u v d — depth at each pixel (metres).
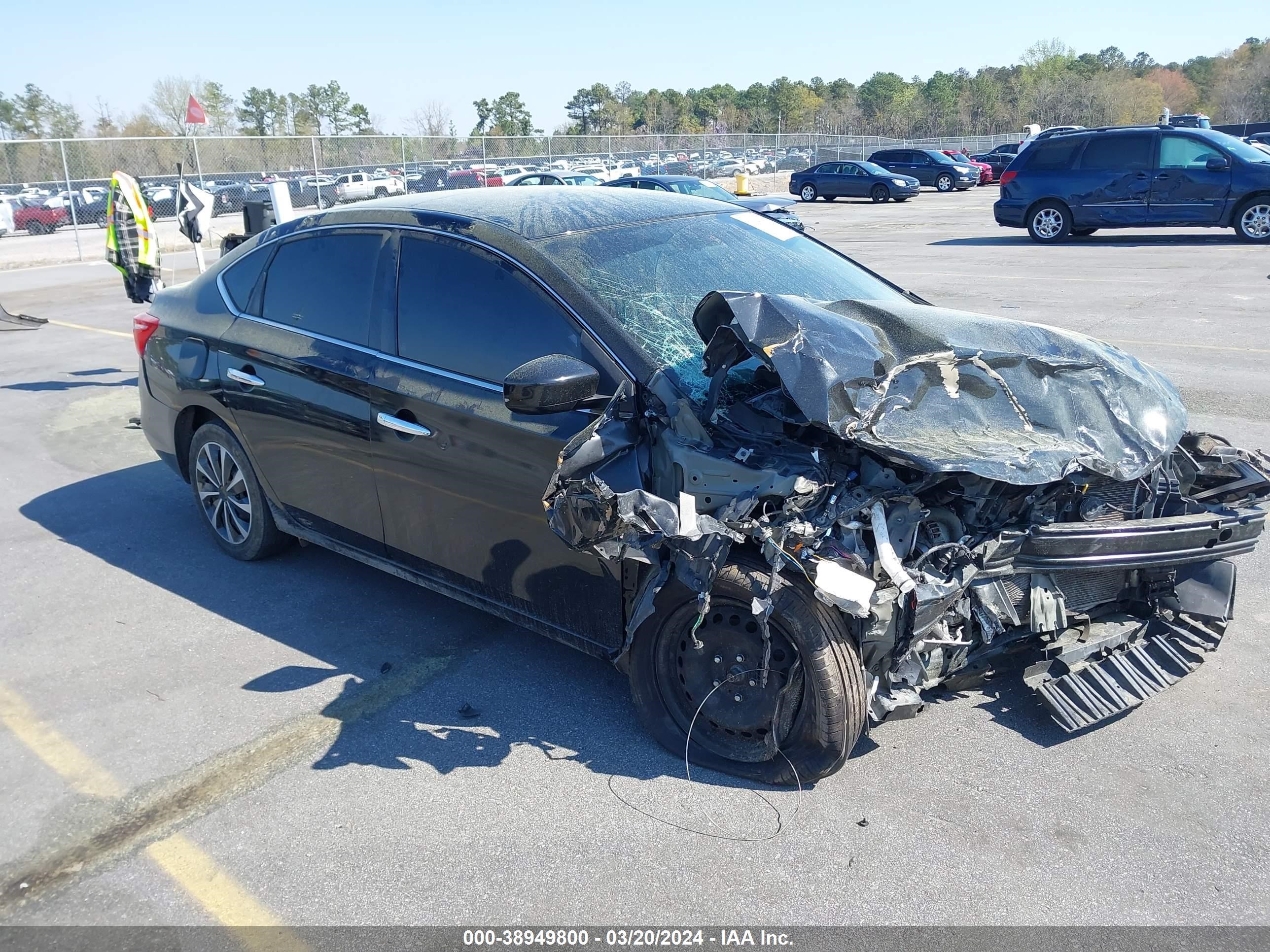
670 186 19.30
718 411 3.09
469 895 2.69
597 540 2.88
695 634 3.04
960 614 2.97
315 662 3.98
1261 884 2.64
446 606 4.46
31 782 3.24
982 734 3.34
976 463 2.75
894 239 19.69
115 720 3.59
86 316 13.13
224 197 26.75
